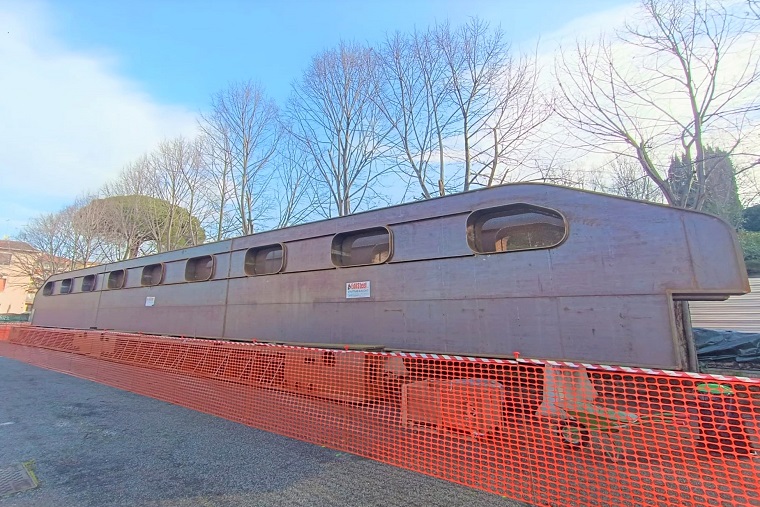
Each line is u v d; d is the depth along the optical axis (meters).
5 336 16.80
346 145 17.53
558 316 4.05
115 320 10.95
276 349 5.90
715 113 8.96
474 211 4.86
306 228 6.85
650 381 3.46
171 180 22.69
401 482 2.88
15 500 2.61
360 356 4.97
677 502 2.48
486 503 2.55
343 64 17.48
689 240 3.57
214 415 4.82
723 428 3.21
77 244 29.30
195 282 8.78
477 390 3.67
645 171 10.43
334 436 3.94
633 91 9.84
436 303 4.96
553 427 3.36
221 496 2.70
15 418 4.77
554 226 4.50
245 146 20.72
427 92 15.77
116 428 4.33
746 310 9.78
